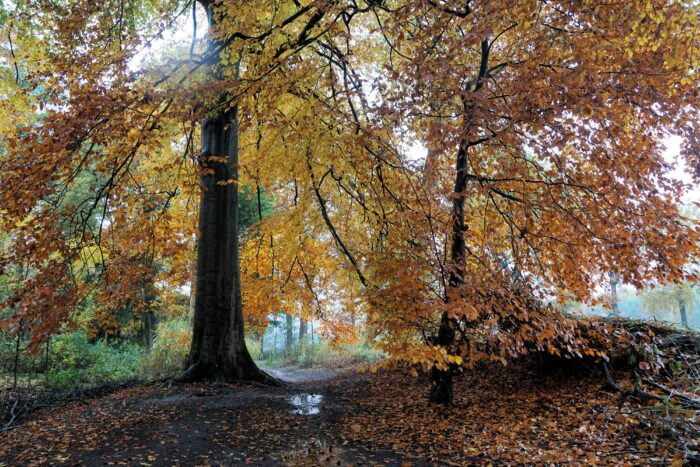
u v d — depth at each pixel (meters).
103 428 6.27
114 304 9.49
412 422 6.97
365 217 9.21
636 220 6.16
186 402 7.86
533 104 5.30
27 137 6.36
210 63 8.61
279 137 8.79
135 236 9.00
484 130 5.75
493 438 5.84
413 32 7.10
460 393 8.79
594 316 7.79
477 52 8.13
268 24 8.30
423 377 10.87
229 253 10.52
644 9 4.38
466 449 5.48
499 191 7.16
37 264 7.04
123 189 7.73
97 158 6.82
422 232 6.56
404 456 5.39
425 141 5.74
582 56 5.27
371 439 6.16
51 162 6.20
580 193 7.31
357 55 9.93
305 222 10.50
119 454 5.21
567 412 6.39
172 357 12.62
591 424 5.76
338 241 9.59
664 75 5.24
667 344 7.18
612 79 5.55
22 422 7.29
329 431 6.59
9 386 10.21
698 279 5.96
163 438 5.84
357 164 7.66
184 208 13.13
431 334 8.02
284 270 13.92
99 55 8.73
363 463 5.17
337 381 12.38
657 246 5.97
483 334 6.99
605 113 5.75
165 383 9.30
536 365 8.99
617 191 6.08
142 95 6.71
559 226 7.29
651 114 6.21
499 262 7.41
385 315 6.32
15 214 6.25
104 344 14.73
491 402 7.68
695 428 4.84
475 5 5.46
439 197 7.48
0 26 10.20
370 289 6.77
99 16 9.64
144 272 9.14
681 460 4.27
